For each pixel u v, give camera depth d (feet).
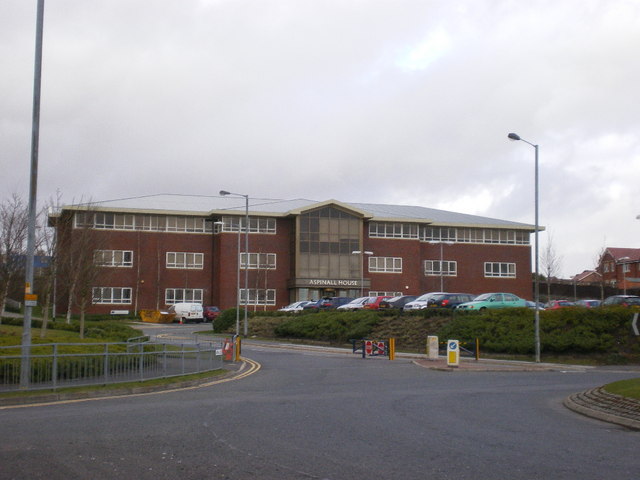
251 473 27.04
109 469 27.55
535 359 102.17
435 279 260.21
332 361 99.81
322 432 36.78
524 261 269.23
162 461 29.04
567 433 38.55
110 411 44.55
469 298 155.43
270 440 34.14
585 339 105.50
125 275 233.14
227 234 237.66
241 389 61.41
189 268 240.73
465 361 100.94
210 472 27.14
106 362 58.44
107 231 231.30
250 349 129.18
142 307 233.76
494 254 266.36
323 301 192.03
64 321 158.10
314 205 239.50
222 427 37.88
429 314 135.85
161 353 65.92
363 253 245.04
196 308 218.79
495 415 45.50
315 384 66.64
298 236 238.68
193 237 242.37
